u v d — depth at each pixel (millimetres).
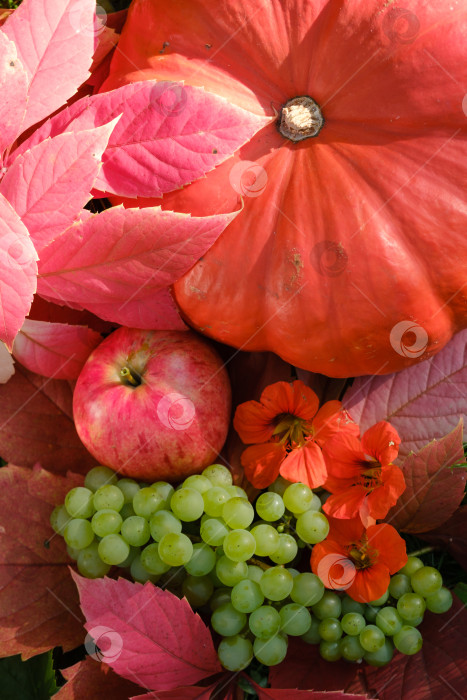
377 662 725
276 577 710
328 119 721
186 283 736
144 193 722
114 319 751
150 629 699
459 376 762
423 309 727
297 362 758
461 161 706
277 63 716
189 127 707
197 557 718
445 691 720
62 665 777
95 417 745
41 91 713
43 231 703
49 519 751
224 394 765
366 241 713
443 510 744
